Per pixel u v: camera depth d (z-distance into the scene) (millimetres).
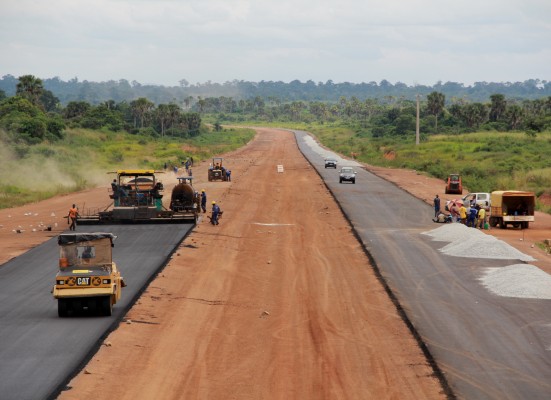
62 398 35750
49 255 75438
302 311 54969
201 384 38906
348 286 63250
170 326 49531
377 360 43219
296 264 73438
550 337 47781
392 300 57812
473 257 75812
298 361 43125
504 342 46781
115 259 72188
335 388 38594
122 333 46812
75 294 49406
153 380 39188
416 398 37125
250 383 39281
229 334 48562
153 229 92500
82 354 42531
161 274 65062
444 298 58719
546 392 38000
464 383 39438
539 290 59656
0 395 36094
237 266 71562
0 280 63750
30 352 42875
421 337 47906
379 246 82375
